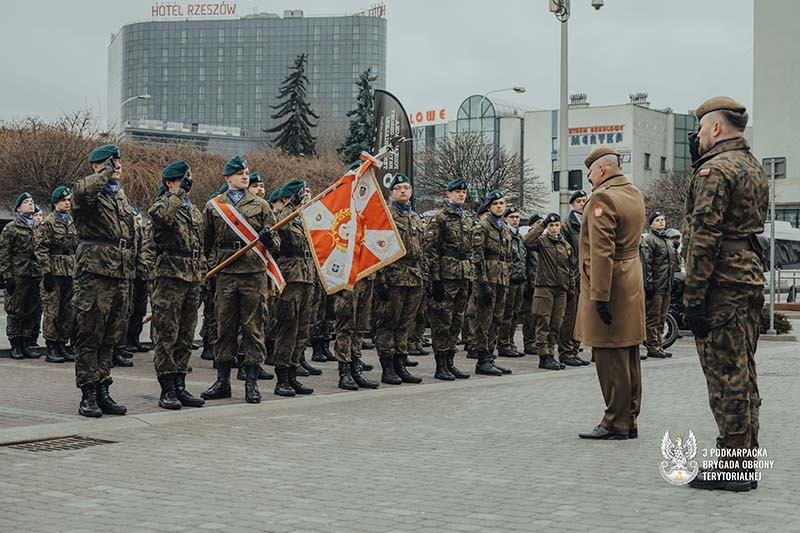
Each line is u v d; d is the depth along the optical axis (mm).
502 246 14539
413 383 13055
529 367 15461
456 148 54438
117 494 6602
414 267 12875
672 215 65188
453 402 11195
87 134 43344
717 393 6770
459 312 13516
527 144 76688
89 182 9391
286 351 11570
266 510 6168
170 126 127500
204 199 45938
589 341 8734
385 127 21578
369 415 10195
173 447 8320
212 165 47875
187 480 7039
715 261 6711
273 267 10922
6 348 16469
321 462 7699
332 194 11688
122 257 9773
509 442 8609
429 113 80875
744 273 6695
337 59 169000
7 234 15336
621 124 74625
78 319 9633
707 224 6629
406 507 6238
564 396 11711
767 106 70750
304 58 67438
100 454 7996
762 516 5992
